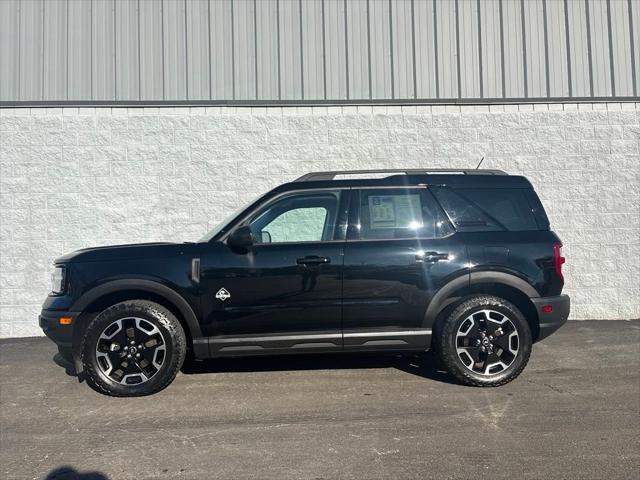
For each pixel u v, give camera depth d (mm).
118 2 8430
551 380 5391
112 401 4910
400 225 5219
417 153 8484
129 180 8258
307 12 8562
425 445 3914
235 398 4949
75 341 4992
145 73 8406
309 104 8438
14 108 8180
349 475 3482
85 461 3734
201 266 4988
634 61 8727
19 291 8070
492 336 5137
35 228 8125
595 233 8461
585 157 8523
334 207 5273
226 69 8469
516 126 8531
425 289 5070
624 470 3504
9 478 3504
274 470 3564
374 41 8594
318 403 4801
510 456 3723
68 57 8367
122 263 5004
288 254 5031
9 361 6469
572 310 8422
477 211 5289
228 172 8344
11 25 8344
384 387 5223
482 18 8680
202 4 8492
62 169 8180
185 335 5145
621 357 6223
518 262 5145
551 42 8695
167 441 4039
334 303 5023
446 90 8602
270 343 5020
